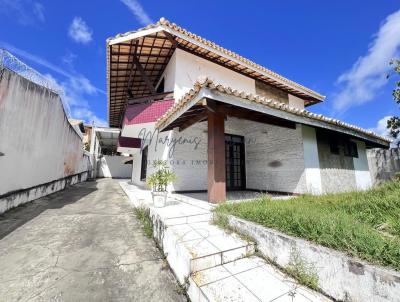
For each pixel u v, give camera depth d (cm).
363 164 743
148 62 754
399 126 816
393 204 240
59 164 870
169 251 263
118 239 335
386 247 154
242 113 454
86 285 208
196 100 383
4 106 468
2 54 462
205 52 693
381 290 137
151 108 617
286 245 208
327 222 205
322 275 174
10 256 267
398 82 712
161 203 411
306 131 561
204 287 179
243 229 272
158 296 197
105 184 1294
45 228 379
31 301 183
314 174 547
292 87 911
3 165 468
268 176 624
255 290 176
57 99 771
